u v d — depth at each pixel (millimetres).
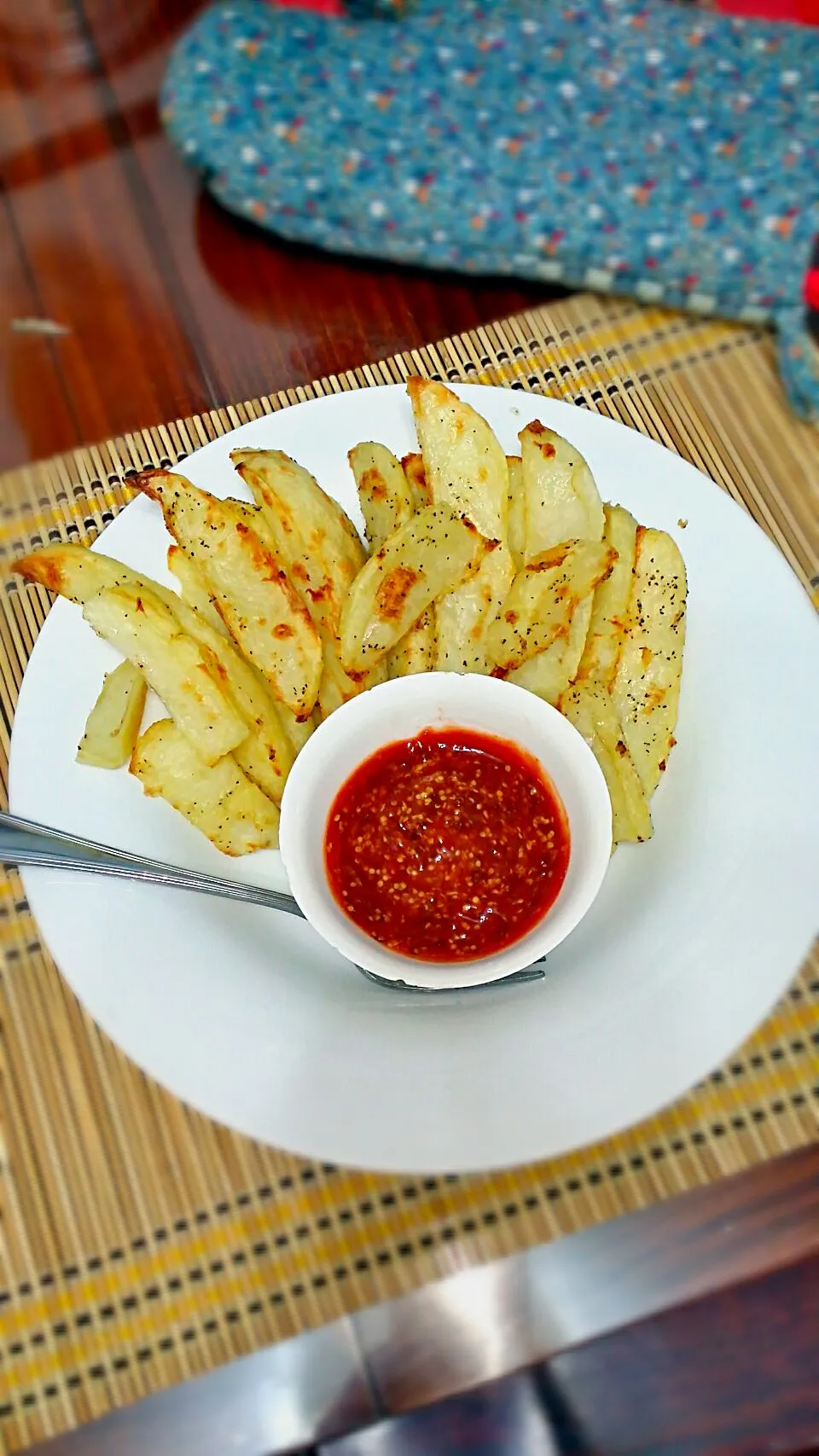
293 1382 313
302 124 448
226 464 391
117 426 438
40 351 449
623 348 452
